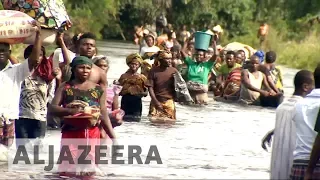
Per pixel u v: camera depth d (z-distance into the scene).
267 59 34.47
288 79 49.97
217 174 18.16
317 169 14.86
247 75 34.03
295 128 15.28
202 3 100.50
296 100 15.46
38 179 17.05
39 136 20.17
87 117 17.23
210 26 98.62
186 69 33.50
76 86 17.52
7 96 18.94
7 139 19.16
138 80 27.09
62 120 17.59
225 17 99.06
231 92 35.12
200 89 33.16
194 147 21.89
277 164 15.38
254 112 31.22
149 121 26.94
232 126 26.64
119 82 27.28
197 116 29.17
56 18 20.14
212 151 21.34
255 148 22.14
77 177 17.39
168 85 27.70
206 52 34.41
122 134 23.56
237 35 97.81
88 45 21.33
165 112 27.62
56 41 20.67
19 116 19.95
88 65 17.52
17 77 19.14
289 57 68.69
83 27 93.00
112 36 112.06
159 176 17.73
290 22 86.62
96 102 17.66
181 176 17.81
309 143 15.07
